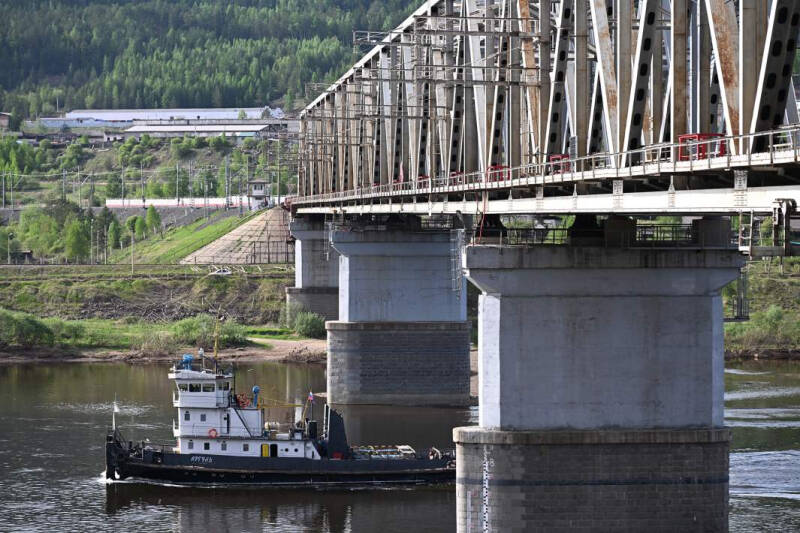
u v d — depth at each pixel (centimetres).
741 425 13675
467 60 12475
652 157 7656
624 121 7869
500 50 10956
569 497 8644
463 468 8738
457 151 12719
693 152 7188
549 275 8700
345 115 19325
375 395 16300
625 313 8725
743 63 6406
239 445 11656
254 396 11850
